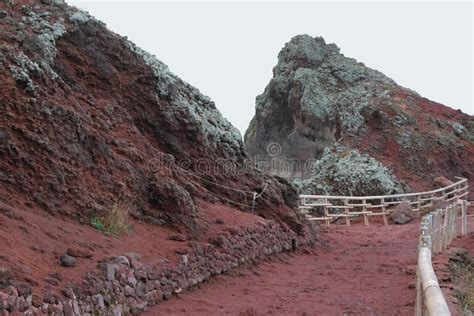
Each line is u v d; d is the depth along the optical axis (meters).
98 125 12.20
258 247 13.68
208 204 14.13
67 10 14.51
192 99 16.77
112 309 7.88
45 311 6.61
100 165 11.20
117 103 14.17
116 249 9.27
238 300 10.10
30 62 11.20
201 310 9.24
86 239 9.09
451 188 32.91
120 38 15.09
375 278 12.75
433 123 41.34
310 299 10.42
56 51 13.33
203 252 11.07
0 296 6.01
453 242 18.02
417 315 7.95
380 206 26.33
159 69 15.48
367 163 33.47
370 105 39.91
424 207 28.12
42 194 9.67
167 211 11.72
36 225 8.59
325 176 32.97
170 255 10.21
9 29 12.44
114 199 10.91
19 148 9.80
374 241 19.67
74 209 9.95
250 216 14.61
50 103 10.71
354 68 45.75
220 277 11.49
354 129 38.22
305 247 16.56
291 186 18.27
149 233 10.88
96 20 14.87
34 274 7.13
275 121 47.34
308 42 47.88
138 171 11.98
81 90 13.28
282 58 49.16
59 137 10.55
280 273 13.08
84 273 7.78
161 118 14.90
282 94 46.34
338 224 27.34
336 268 14.16
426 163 37.00
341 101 40.78
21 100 10.34
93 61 14.21
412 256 15.70
